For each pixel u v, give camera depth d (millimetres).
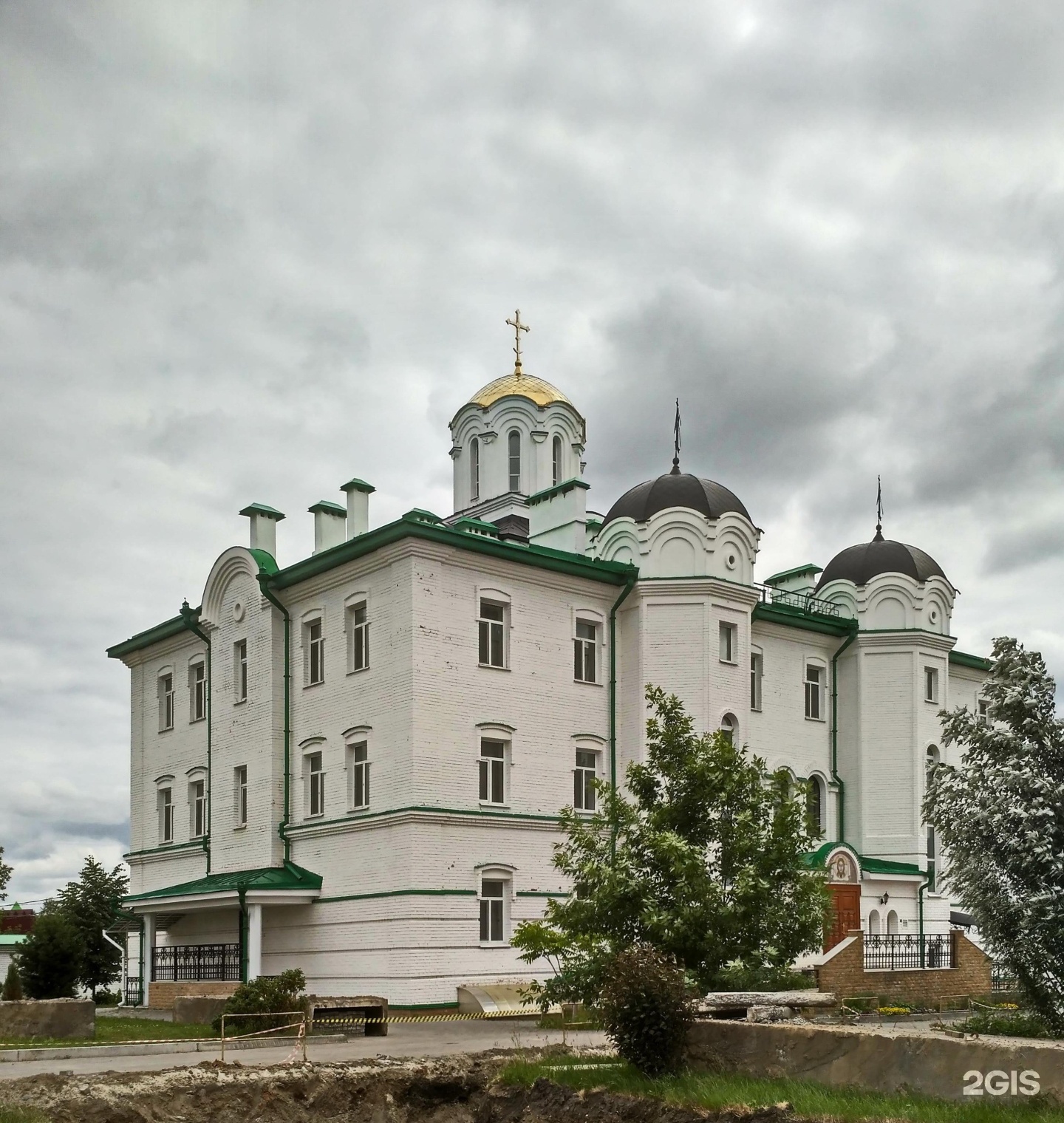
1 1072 21500
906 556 46781
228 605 42094
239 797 40688
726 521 40469
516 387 53250
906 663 45625
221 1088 19750
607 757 39000
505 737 36375
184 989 37812
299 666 39094
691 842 24578
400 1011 32906
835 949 33062
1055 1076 15812
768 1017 20328
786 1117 16297
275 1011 27438
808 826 25281
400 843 34031
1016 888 25484
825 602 47438
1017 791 25531
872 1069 17375
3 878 60156
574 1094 19156
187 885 39812
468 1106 20656
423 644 34875
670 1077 18719
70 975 40688
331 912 35969
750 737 41656
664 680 38969
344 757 36688
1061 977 24781
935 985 34719
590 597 39469
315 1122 19953
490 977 34500
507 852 35719
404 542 35062
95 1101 18609
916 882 43969
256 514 41969
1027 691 26703
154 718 46781
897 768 45031
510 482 52281
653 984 19453
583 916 23797
